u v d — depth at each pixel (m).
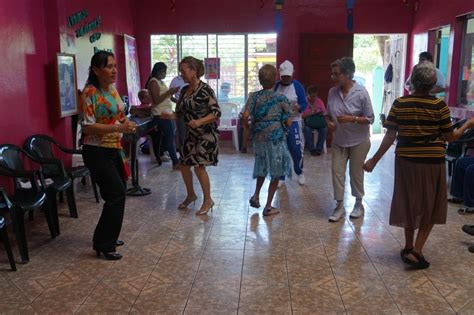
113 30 7.36
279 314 2.73
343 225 4.27
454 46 6.83
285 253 3.63
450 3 6.91
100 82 3.39
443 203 3.22
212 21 8.77
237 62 9.02
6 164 3.97
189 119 4.43
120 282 3.15
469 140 5.29
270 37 8.91
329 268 3.35
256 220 4.43
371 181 5.98
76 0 5.78
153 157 7.27
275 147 4.39
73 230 4.20
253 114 4.44
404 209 3.25
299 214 4.61
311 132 7.84
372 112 4.16
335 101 4.27
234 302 2.87
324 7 8.60
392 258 3.52
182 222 4.38
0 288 3.07
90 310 2.79
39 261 3.50
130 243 3.86
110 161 3.42
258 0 8.67
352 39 8.55
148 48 8.85
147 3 8.74
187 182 4.74
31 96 4.77
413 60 8.56
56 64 5.14
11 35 4.36
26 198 3.62
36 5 4.94
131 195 5.29
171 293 2.99
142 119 6.09
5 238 3.30
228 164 7.05
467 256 3.56
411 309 2.78
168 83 9.05
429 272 3.28
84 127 3.31
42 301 2.89
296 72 8.80
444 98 7.22
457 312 2.74
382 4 8.59
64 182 4.16
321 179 6.07
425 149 3.14
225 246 3.78
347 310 2.77
